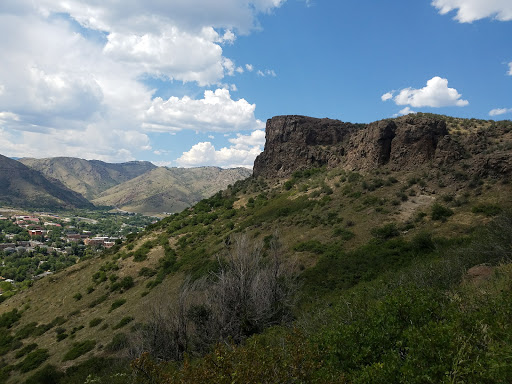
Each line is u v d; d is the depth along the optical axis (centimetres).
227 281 2078
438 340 505
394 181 4412
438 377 469
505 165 3356
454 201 3325
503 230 1423
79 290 5116
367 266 2680
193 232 6188
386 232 3175
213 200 8312
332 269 2822
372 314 808
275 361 563
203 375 529
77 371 2430
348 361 645
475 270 1252
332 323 1013
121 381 1573
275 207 5659
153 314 2061
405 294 814
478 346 528
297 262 3191
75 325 3894
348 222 3756
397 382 494
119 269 5297
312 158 7688
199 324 1966
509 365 399
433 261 1750
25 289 6312
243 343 1794
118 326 3164
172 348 1894
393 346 645
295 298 2253
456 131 4838
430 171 4216
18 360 3378
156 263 5216
